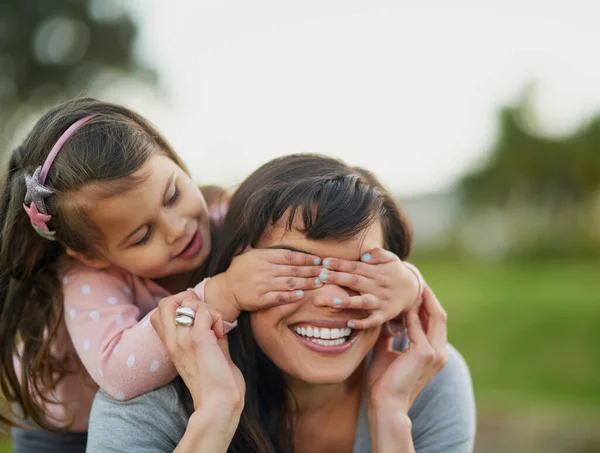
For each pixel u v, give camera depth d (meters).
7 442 2.79
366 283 1.53
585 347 7.39
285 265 1.51
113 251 1.75
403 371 1.65
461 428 1.72
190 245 1.80
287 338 1.56
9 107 12.91
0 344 1.88
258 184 1.64
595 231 24.81
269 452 1.62
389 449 1.58
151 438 1.54
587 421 3.71
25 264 1.85
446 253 24.88
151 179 1.70
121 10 13.44
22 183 1.79
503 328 8.66
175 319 1.54
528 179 26.05
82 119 1.75
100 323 1.69
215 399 1.46
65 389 1.92
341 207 1.51
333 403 1.72
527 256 24.12
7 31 12.55
